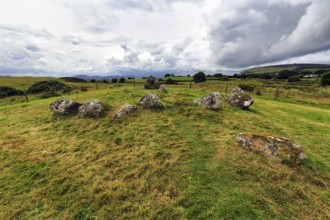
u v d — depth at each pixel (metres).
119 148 12.78
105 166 10.89
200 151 11.77
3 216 7.77
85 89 48.28
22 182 9.81
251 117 18.88
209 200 8.00
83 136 15.04
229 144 12.32
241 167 10.05
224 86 58.25
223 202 7.86
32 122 18.91
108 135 14.80
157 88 34.66
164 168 10.30
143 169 10.36
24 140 14.82
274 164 10.25
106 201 8.30
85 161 11.51
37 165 11.30
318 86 62.59
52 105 20.08
